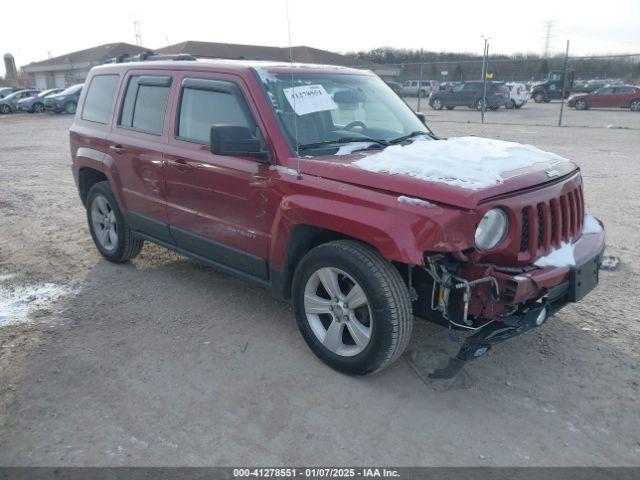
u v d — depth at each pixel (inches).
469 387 136.3
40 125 946.7
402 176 126.0
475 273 123.2
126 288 199.3
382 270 126.2
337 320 139.3
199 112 170.6
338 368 140.9
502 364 146.4
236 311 179.3
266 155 146.3
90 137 218.7
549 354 151.3
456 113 1110.4
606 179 383.6
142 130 193.2
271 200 146.7
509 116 1018.7
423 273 133.7
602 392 134.1
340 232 130.3
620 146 567.5
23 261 230.2
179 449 115.1
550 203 133.5
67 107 1182.9
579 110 1223.5
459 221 115.3
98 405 129.9
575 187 145.3
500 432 120.1
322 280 139.0
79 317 175.6
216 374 142.6
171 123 179.3
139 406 129.4
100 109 219.8
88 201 226.8
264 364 147.2
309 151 148.1
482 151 145.9
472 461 111.6
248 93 155.1
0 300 189.5
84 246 250.2
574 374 141.7
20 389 136.1
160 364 147.4
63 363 147.9
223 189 160.2
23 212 315.3
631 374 141.6
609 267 213.0
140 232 206.4
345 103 170.4
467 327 125.6
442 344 155.9
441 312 131.3
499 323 127.0
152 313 178.2
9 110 1336.1
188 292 195.0
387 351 128.7
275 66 166.7
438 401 130.8
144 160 188.1
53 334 164.2
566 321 170.4
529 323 123.6
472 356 124.6
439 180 122.3
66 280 207.9
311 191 136.7
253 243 156.9
